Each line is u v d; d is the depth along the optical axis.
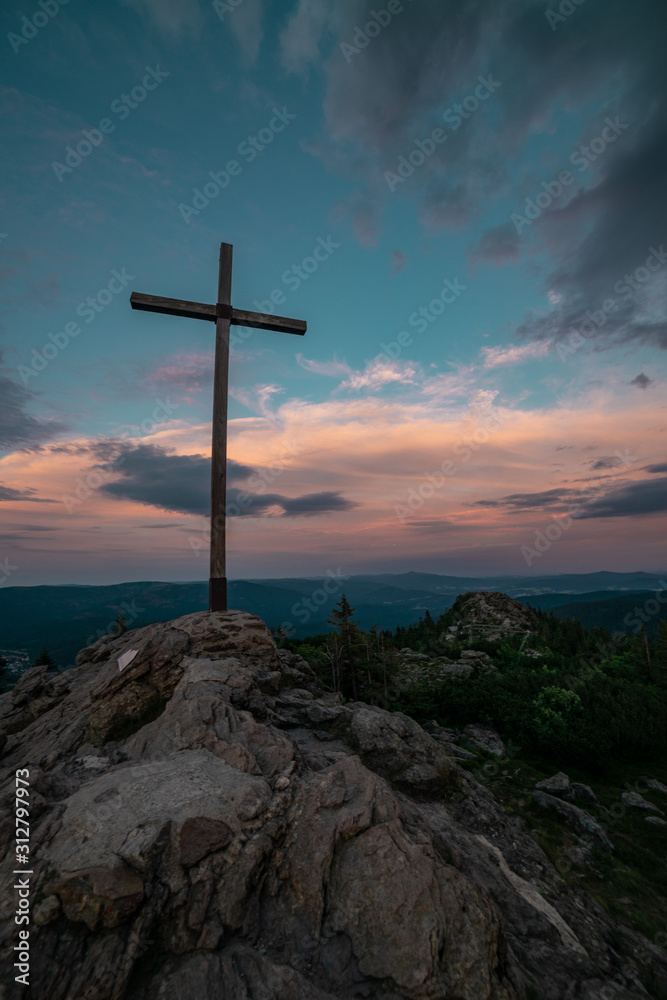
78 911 5.38
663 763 28.84
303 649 47.59
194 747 9.23
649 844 16.66
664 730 31.78
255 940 5.92
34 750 11.55
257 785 7.88
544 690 36.03
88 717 11.86
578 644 66.75
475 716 33.59
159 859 6.20
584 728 28.62
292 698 14.58
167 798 7.30
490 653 63.69
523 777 21.78
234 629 15.11
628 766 28.16
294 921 6.23
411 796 11.41
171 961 5.45
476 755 24.61
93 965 5.03
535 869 10.40
